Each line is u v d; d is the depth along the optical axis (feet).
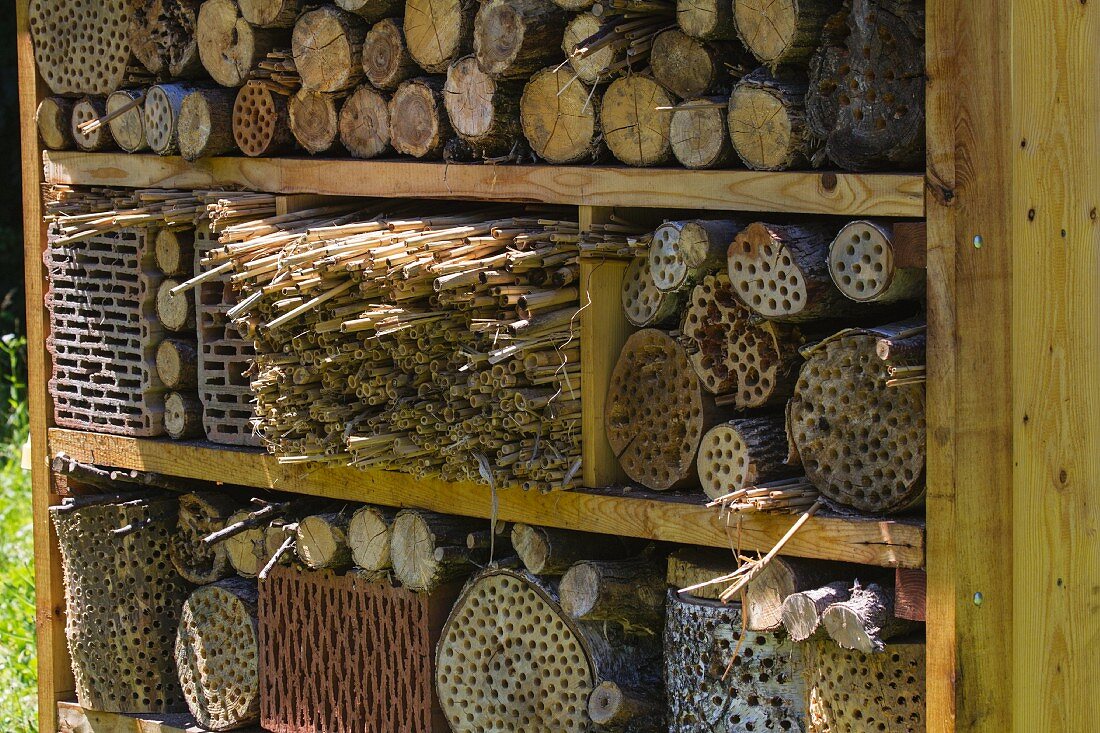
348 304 14.80
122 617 18.62
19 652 21.83
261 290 14.67
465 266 13.79
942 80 11.60
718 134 13.03
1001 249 12.12
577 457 14.29
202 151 17.01
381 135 15.69
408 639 15.80
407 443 14.79
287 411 15.67
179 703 18.74
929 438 11.91
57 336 19.15
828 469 12.66
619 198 13.73
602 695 14.23
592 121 13.94
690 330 13.47
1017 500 12.42
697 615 13.70
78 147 18.95
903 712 12.55
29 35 19.03
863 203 12.12
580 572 14.30
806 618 12.39
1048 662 12.86
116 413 18.43
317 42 15.79
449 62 14.92
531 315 13.87
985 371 12.01
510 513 14.71
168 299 17.54
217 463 17.28
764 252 12.61
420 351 14.46
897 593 12.22
